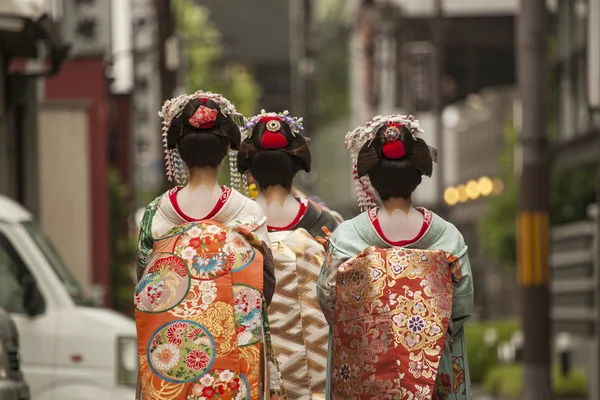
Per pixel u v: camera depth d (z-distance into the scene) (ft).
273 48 410.93
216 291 28.50
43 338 52.26
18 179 88.07
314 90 219.00
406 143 30.45
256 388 28.32
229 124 30.12
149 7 164.55
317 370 34.63
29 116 89.35
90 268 98.07
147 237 29.84
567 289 107.65
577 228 108.47
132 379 52.37
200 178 30.01
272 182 36.65
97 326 52.44
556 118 146.20
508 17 221.66
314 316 34.81
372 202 32.14
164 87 104.12
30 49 72.33
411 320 29.60
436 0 169.68
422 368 29.35
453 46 228.02
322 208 37.93
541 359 84.84
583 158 139.54
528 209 85.30
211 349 28.09
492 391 128.98
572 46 138.92
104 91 105.29
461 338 30.91
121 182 130.21
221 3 407.44
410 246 30.68
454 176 320.70
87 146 98.27
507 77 230.68
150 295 28.55
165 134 30.86
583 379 115.55
